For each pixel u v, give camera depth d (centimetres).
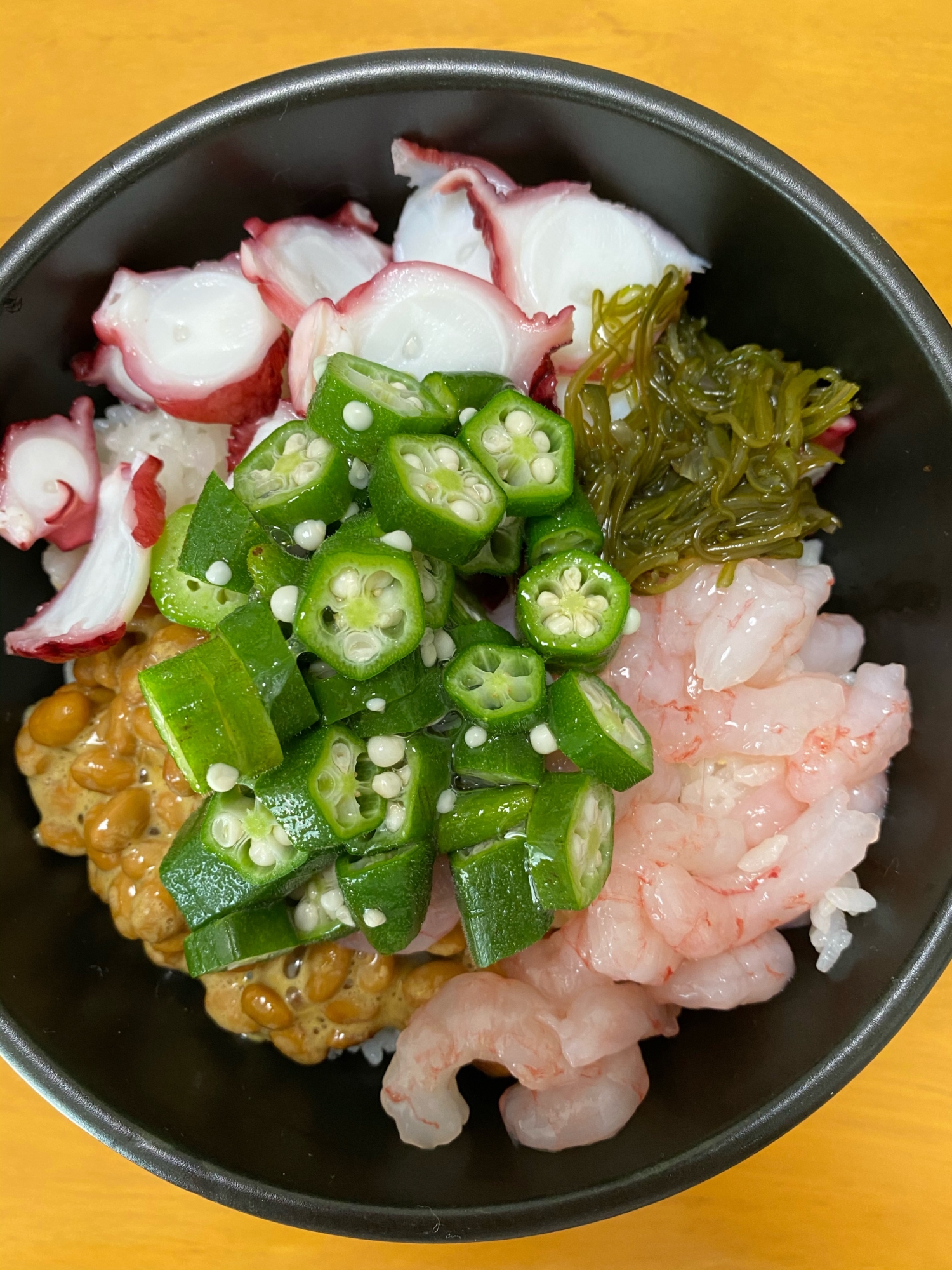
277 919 15
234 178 15
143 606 16
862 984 14
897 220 17
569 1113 14
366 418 13
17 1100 16
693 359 16
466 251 16
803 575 15
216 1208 16
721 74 17
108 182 14
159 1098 14
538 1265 16
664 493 16
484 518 14
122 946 16
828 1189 16
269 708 13
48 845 16
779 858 15
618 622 14
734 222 14
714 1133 13
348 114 14
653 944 14
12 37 17
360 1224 12
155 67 17
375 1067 16
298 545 14
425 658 14
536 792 14
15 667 16
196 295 16
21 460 15
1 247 14
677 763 15
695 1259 16
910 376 14
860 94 17
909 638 15
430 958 16
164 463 16
